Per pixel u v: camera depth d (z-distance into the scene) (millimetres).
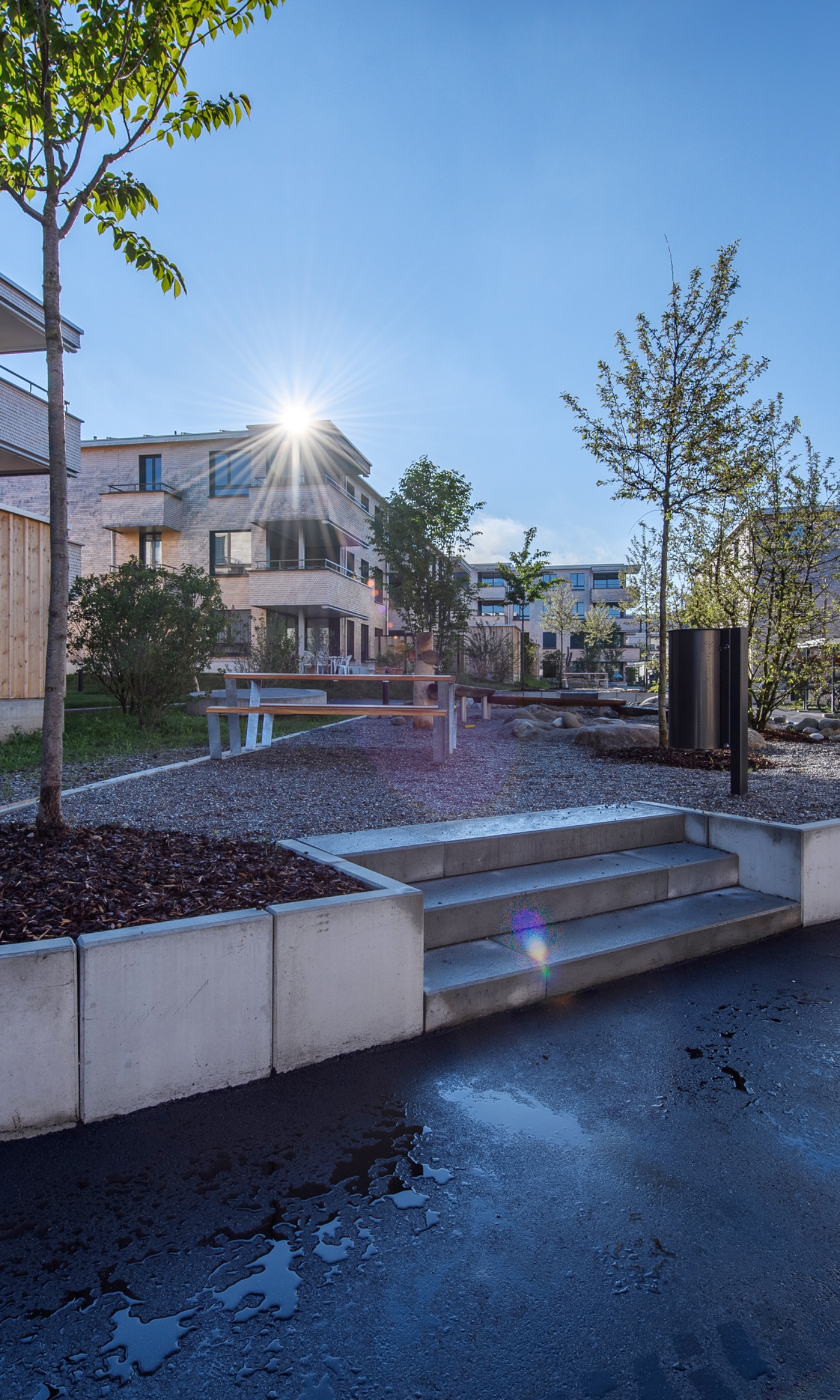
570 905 3861
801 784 6402
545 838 4320
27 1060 2150
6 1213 1859
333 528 27812
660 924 3801
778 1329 1559
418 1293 1635
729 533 10516
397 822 4660
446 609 25641
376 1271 1694
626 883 4066
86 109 3385
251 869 3123
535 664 49500
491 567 66188
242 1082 2484
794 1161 2139
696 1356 1486
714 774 7035
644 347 8445
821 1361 1481
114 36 3250
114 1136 2182
